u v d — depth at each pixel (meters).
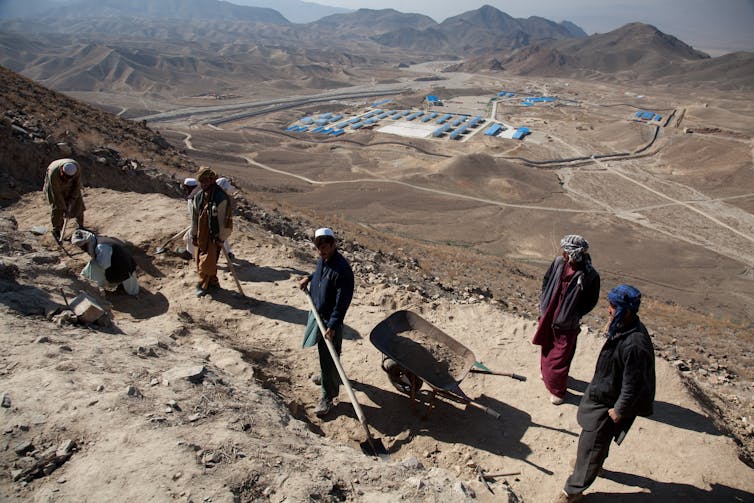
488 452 5.62
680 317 21.58
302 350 7.18
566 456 5.59
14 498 3.19
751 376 13.59
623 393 4.47
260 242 11.30
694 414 6.29
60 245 9.39
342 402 6.25
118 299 8.02
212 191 7.80
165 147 33.56
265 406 4.90
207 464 3.62
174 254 9.77
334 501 3.58
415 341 6.33
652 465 5.48
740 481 5.27
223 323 7.71
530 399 6.55
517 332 8.11
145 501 3.17
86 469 3.42
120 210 11.60
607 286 41.50
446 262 24.28
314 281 5.78
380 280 11.98
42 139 15.30
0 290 5.90
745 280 48.19
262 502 3.41
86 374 4.51
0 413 3.83
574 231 60.09
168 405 4.29
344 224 28.39
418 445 5.67
